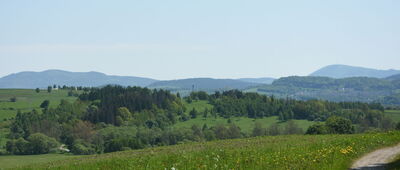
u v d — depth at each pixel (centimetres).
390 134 4956
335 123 9956
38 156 14138
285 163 2747
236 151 3878
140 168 3028
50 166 4153
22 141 15012
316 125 9800
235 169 2630
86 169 3409
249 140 6438
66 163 4616
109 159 4434
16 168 4291
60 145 16600
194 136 16462
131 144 14075
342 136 5866
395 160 2927
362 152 3381
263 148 4225
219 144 5931
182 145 6662
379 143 4025
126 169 3098
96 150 15038
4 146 15938
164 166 2964
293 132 16200
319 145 4100
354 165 2753
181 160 3256
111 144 14175
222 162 2958
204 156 3525
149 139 16300
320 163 2716
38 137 15138
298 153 3378
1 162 11625
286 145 4547
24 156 14200
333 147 3584
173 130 16888
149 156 4169
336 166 2641
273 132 16375
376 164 2783
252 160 2981
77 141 16050
